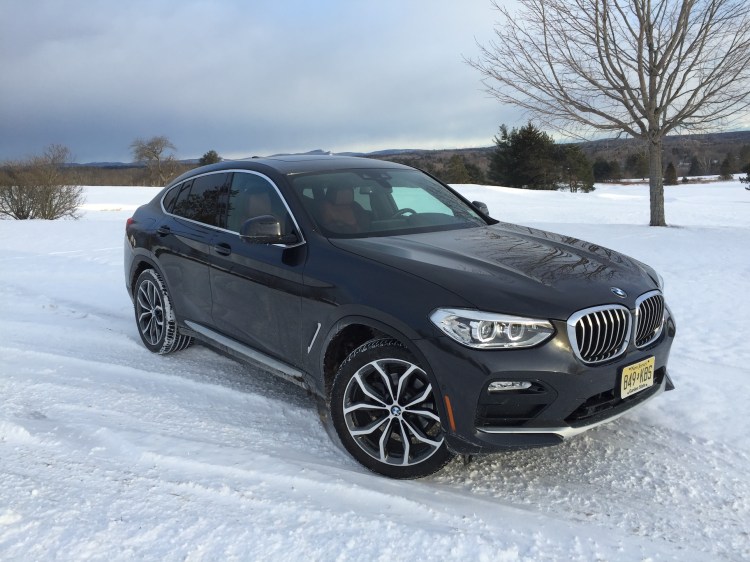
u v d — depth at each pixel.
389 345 3.00
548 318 2.77
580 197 46.12
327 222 3.63
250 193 4.10
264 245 3.74
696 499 2.94
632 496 2.97
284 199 3.80
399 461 3.05
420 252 3.31
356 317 3.10
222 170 4.50
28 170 31.62
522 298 2.82
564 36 15.20
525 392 2.76
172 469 3.04
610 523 2.73
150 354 5.06
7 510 2.62
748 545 2.57
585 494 2.98
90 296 7.47
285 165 4.18
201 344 5.32
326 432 3.64
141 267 5.17
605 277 3.21
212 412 3.85
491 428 2.77
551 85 15.75
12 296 7.43
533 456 3.37
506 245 3.59
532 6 15.34
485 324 2.73
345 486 2.90
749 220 23.66
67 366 4.69
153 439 3.36
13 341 5.38
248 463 3.12
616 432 3.65
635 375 3.04
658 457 3.35
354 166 4.39
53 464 3.06
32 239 14.52
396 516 2.69
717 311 6.36
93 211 36.16
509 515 2.75
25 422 3.55
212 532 2.51
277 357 3.73
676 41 15.06
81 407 3.84
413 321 2.86
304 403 4.05
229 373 4.60
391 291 3.00
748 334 5.54
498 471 3.20
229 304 4.04
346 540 2.48
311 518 2.63
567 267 3.26
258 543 2.45
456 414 2.78
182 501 2.74
